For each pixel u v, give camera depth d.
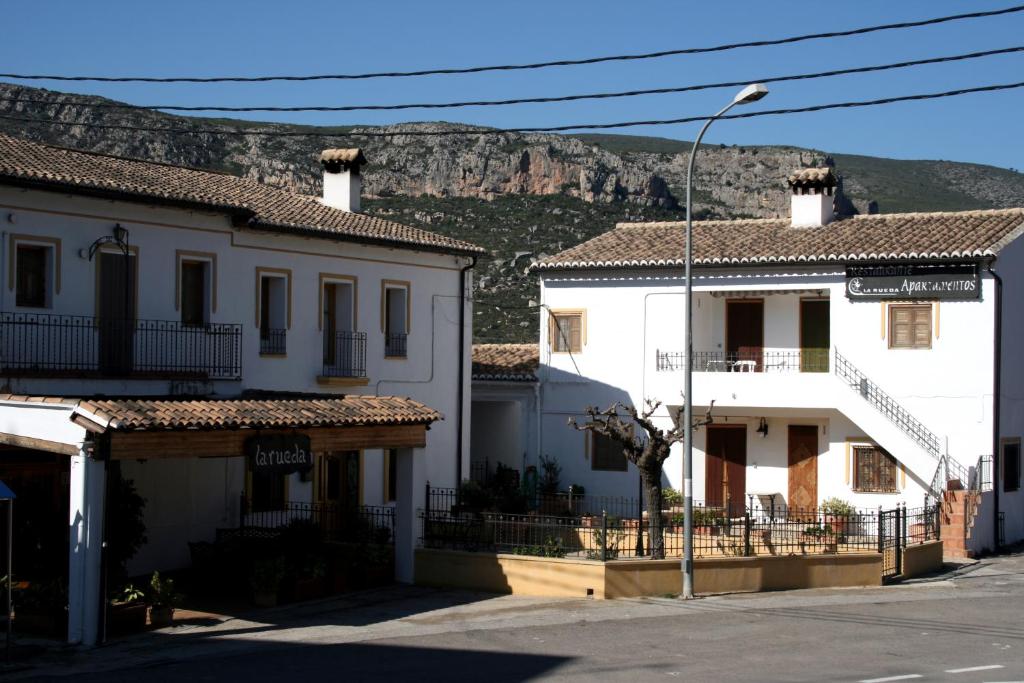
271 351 25.30
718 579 21.48
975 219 30.98
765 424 31.31
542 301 33.25
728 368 31.91
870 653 15.70
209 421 17.98
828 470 30.38
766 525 24.03
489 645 16.50
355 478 27.33
